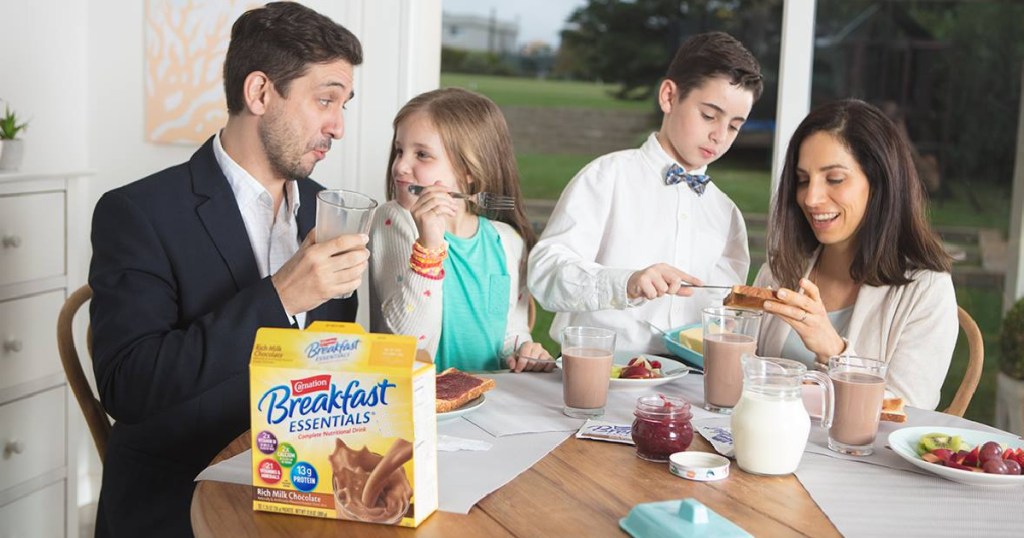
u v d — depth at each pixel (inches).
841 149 72.0
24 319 90.4
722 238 91.0
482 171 80.7
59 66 112.1
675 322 87.0
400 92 114.8
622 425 56.7
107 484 66.5
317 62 66.2
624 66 329.4
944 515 45.2
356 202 58.9
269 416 43.6
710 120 84.5
